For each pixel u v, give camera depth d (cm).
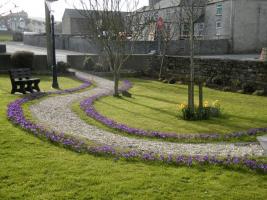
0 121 998
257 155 812
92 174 652
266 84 1803
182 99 1655
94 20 1867
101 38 1770
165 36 2964
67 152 775
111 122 1097
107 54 1869
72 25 6775
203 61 2141
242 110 1393
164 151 841
